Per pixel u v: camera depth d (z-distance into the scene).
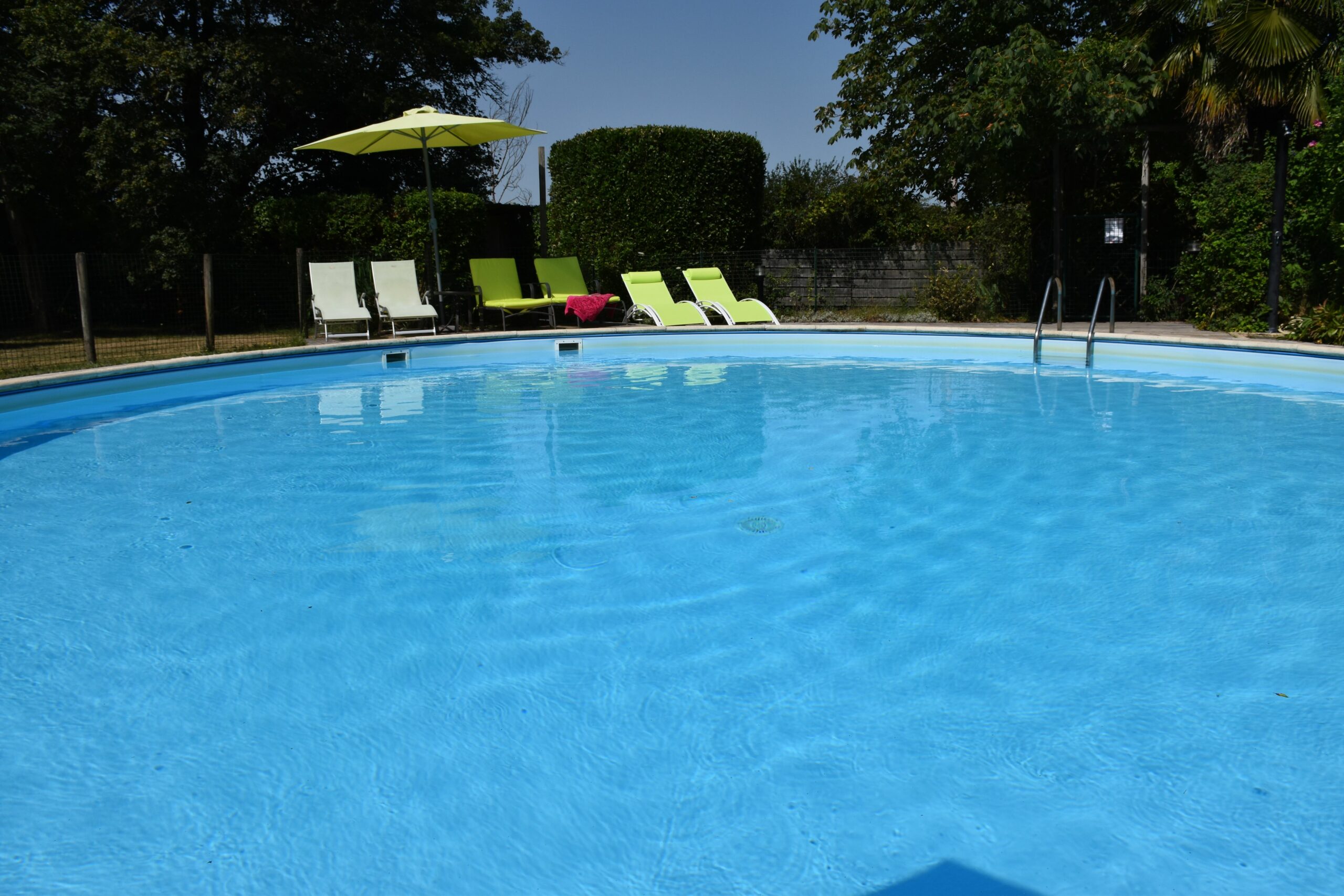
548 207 16.30
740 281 15.69
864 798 2.06
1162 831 1.93
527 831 1.96
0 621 3.13
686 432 6.40
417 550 3.87
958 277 14.28
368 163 17.92
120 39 14.28
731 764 2.21
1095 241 13.27
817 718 2.43
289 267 14.09
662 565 3.66
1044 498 4.59
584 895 1.75
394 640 2.96
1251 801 2.03
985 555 3.74
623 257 15.31
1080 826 1.95
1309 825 1.94
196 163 16.30
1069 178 13.62
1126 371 9.33
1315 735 2.31
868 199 17.19
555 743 2.31
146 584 3.50
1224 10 11.54
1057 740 2.30
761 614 3.15
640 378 9.30
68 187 14.92
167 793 2.11
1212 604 3.19
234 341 12.07
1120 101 11.50
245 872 1.84
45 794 2.11
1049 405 7.35
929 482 4.94
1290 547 3.79
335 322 12.93
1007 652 2.82
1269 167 10.82
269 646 2.91
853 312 15.29
